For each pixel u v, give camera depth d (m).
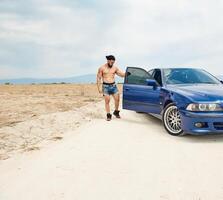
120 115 8.58
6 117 7.49
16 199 2.89
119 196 2.87
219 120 4.89
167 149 4.55
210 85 6.10
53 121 6.99
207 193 2.88
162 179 3.28
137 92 6.91
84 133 5.93
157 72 6.98
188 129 5.11
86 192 2.98
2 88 26.55
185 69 6.93
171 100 5.56
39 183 3.27
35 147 4.86
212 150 4.43
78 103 11.57
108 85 7.56
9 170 3.76
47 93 18.41
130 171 3.57
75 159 4.12
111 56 7.50
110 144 4.94
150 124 6.90
